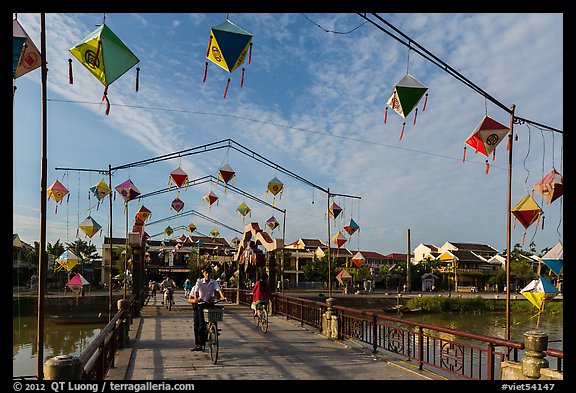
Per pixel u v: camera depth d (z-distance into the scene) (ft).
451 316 115.14
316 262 166.61
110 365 24.52
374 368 25.71
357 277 164.04
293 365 26.45
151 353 29.76
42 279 13.23
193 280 136.56
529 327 95.09
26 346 65.05
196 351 30.40
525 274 175.01
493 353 20.25
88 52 16.30
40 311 13.07
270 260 59.67
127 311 32.86
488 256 220.64
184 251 171.63
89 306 101.76
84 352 14.12
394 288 191.72
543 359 18.04
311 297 118.83
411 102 21.36
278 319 51.19
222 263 137.08
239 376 23.59
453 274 192.03
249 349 31.71
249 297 67.62
